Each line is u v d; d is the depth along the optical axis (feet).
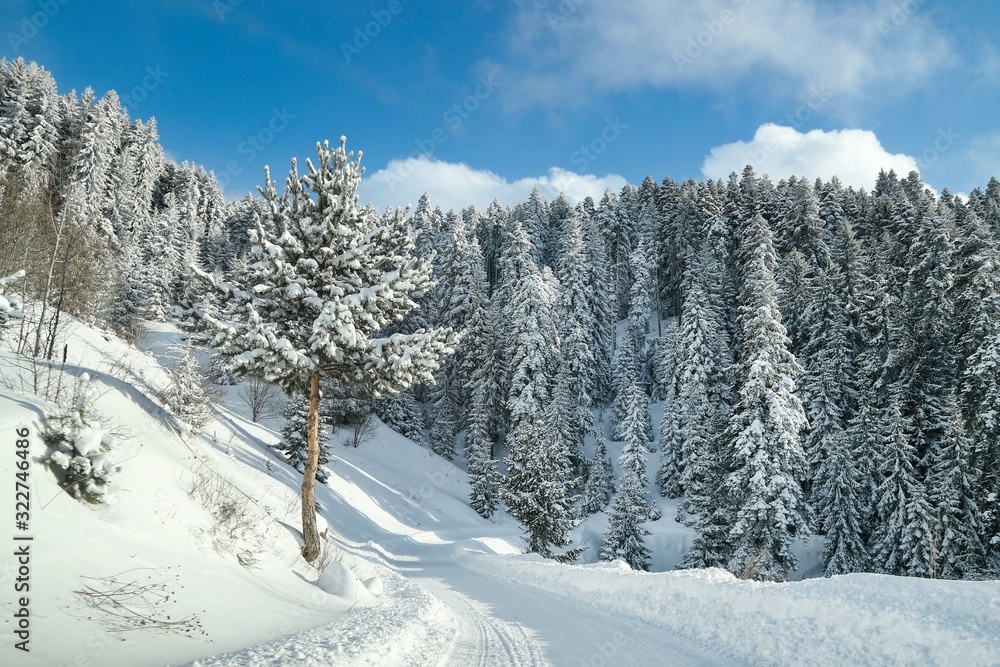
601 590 45.50
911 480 85.92
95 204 154.30
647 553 101.09
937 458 89.30
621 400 173.37
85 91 201.26
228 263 251.60
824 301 120.67
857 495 96.12
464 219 278.46
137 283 160.56
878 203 197.57
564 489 100.07
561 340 166.40
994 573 74.59
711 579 37.91
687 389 135.85
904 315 108.47
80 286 74.08
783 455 84.12
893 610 25.49
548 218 279.49
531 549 97.09
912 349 103.65
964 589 26.11
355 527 96.53
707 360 135.95
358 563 59.11
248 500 47.32
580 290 176.04
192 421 60.49
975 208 194.29
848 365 113.91
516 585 54.34
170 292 42.22
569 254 179.73
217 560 30.30
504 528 135.74
